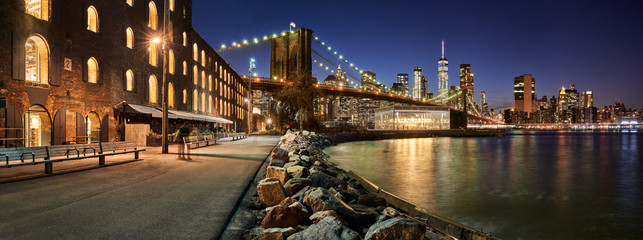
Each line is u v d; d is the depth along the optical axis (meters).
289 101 51.31
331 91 113.38
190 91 37.62
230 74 59.66
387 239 4.49
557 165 29.91
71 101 20.66
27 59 20.92
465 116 131.75
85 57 21.77
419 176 19.86
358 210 6.93
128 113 25.50
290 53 102.00
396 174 20.42
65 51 20.31
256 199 6.86
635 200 14.64
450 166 26.50
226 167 11.32
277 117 53.50
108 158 13.58
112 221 5.02
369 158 31.47
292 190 7.59
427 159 32.00
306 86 50.59
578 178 21.70
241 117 72.88
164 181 8.51
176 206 5.96
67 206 5.86
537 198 14.54
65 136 20.17
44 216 5.22
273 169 8.50
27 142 18.33
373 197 8.12
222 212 5.61
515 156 39.41
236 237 4.59
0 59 16.66
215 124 47.97
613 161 34.78
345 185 10.20
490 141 85.06
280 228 4.76
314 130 54.06
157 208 5.80
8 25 17.02
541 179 20.72
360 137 73.38
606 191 16.97
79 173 9.72
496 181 19.19
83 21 21.59
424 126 108.44
